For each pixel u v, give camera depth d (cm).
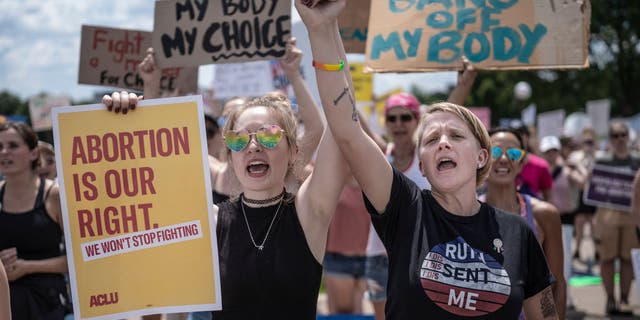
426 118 272
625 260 752
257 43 421
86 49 499
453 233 254
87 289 271
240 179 269
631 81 2862
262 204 269
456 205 264
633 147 1912
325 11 246
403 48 421
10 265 396
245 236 264
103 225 275
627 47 2806
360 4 498
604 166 753
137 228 276
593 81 3284
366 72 423
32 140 419
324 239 266
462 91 418
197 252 272
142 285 272
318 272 263
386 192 260
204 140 279
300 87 397
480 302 243
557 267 380
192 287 270
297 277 256
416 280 246
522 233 259
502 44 413
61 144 276
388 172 260
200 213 275
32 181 420
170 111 281
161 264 273
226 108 480
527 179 677
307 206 263
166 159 279
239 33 424
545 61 410
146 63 435
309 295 259
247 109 276
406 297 247
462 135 263
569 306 728
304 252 259
